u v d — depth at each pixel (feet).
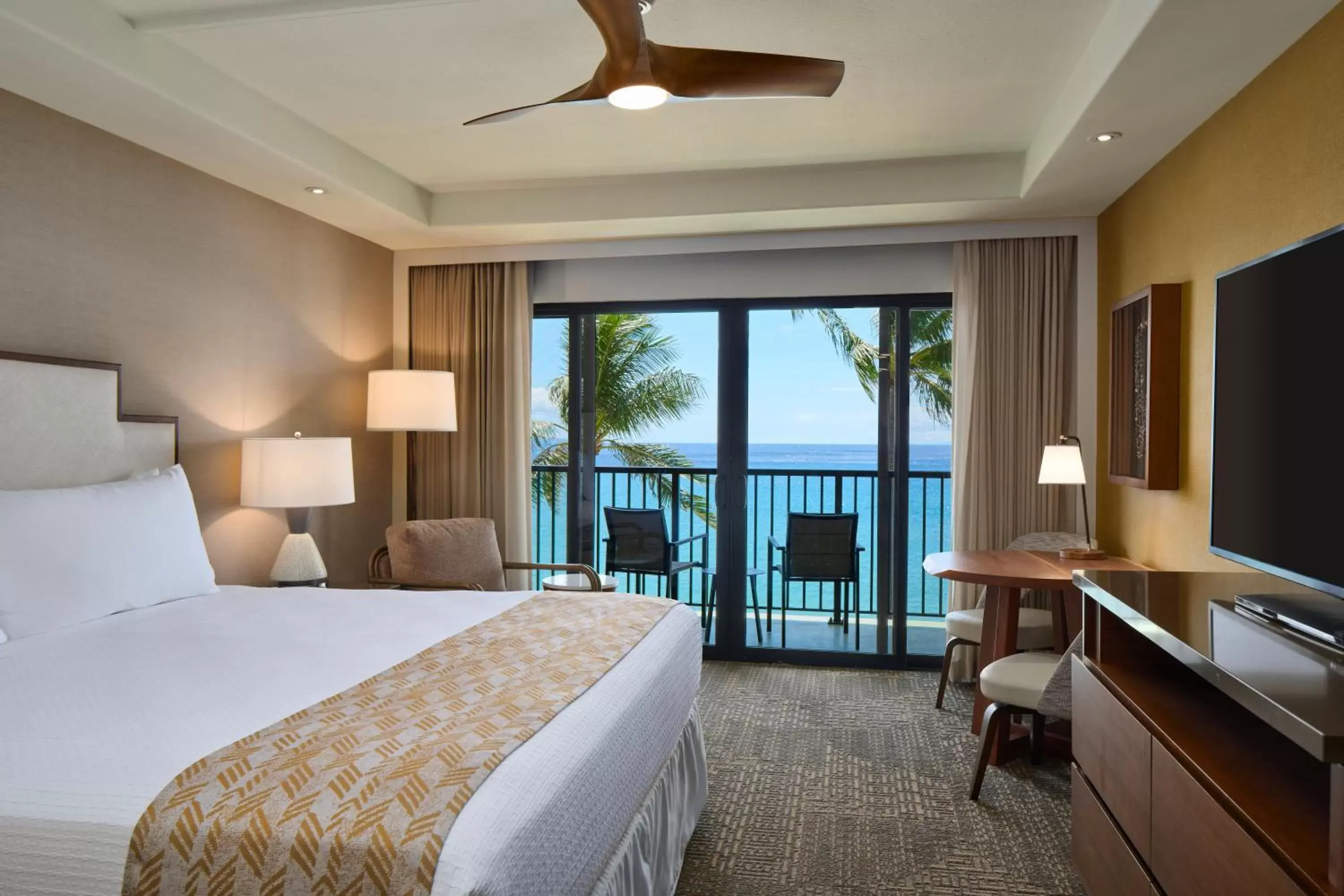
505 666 6.89
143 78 9.01
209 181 11.96
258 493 11.80
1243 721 5.85
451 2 8.37
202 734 5.27
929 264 15.26
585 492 17.04
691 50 7.16
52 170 9.63
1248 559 6.75
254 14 8.67
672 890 7.77
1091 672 7.25
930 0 8.37
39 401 9.12
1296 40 7.73
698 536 16.57
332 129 11.96
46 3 7.91
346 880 4.02
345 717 5.55
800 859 8.58
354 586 14.98
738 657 16.42
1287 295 6.19
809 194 13.79
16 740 5.18
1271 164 8.23
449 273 16.83
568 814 5.02
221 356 12.22
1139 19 7.54
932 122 11.53
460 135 12.17
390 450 16.88
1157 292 10.66
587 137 12.19
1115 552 13.32
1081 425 14.20
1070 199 13.14
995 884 8.07
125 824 4.34
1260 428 6.59
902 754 11.41
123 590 8.75
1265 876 4.17
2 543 7.85
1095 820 7.09
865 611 15.92
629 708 6.49
